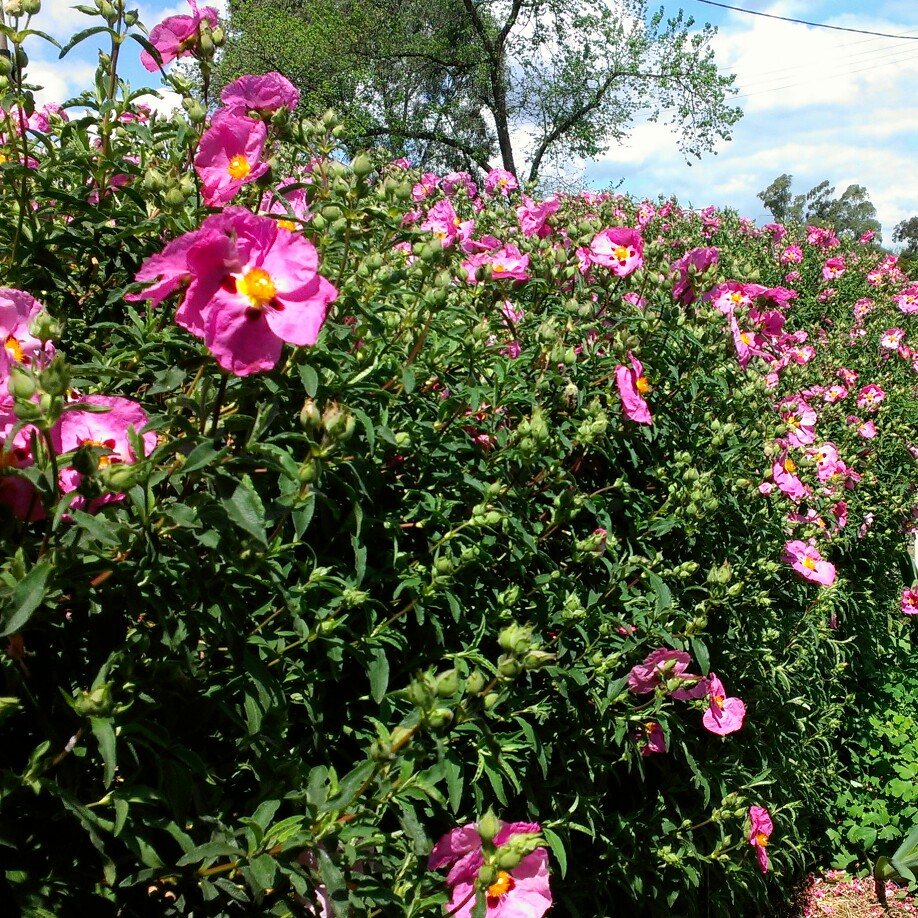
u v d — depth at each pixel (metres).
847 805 5.17
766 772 3.75
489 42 26.78
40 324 1.64
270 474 2.11
